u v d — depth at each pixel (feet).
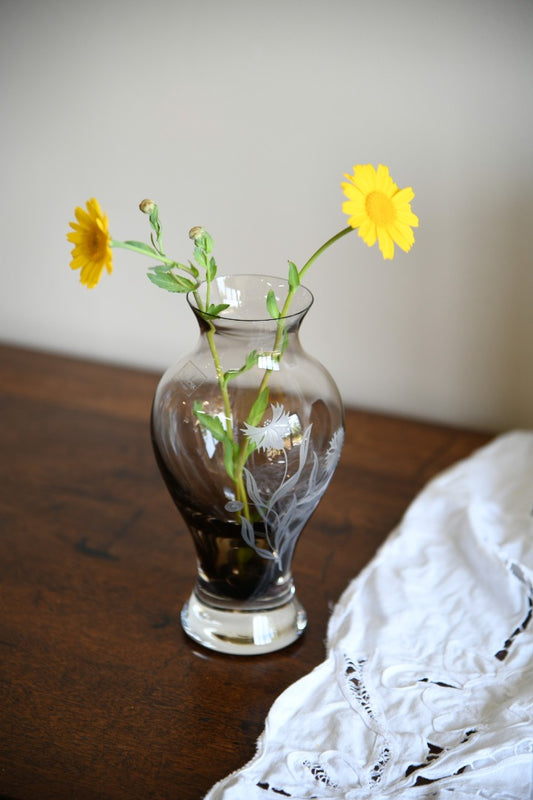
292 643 2.39
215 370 2.20
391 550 2.61
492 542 2.64
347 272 3.15
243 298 2.29
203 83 3.08
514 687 2.27
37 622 2.42
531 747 2.14
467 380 3.18
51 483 2.83
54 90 3.21
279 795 2.07
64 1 3.11
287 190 3.12
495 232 3.00
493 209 2.98
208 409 2.19
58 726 2.20
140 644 2.38
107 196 3.28
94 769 2.12
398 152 3.00
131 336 3.43
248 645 2.35
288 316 2.18
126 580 2.54
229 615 2.36
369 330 3.20
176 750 2.16
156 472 2.89
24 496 2.78
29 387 3.26
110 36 3.11
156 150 3.19
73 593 2.50
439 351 3.17
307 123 3.04
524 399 3.15
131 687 2.28
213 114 3.11
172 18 3.05
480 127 2.91
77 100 3.20
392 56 2.92
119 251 3.32
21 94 3.24
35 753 2.15
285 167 3.10
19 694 2.26
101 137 3.22
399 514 2.77
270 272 3.22
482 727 2.18
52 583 2.52
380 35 2.91
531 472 2.89
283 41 2.98
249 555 2.29
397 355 3.21
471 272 3.06
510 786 2.09
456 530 2.66
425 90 2.92
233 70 3.05
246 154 3.12
